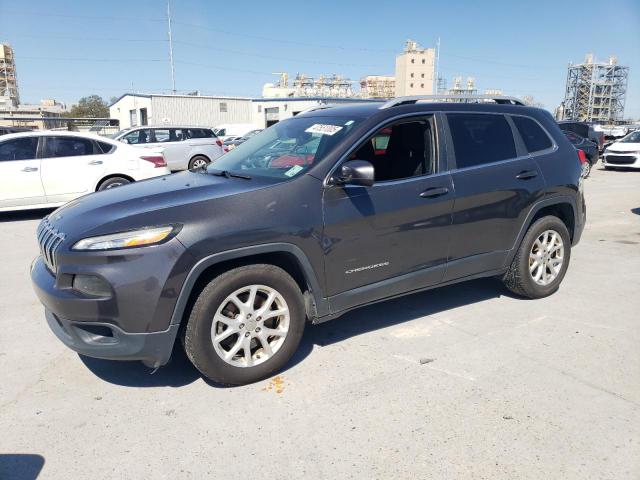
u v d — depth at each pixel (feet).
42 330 13.80
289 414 9.77
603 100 275.59
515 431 9.18
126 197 11.12
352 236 11.37
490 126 14.16
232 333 10.41
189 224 9.72
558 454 8.56
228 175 12.29
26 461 8.51
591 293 16.31
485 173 13.51
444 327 13.71
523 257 14.82
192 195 10.53
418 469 8.24
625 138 63.57
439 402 10.12
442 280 13.33
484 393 10.43
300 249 10.71
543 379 10.97
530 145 14.89
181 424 9.50
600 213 32.01
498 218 13.88
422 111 12.91
